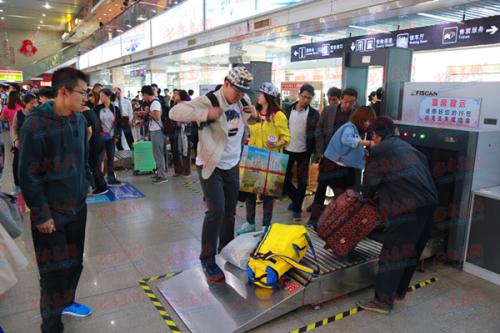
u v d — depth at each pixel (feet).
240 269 9.43
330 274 8.64
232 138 8.92
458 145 10.04
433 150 10.87
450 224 10.57
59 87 6.31
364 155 11.75
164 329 7.79
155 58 43.04
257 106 12.08
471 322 8.17
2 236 6.09
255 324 7.77
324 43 26.84
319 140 13.60
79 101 6.50
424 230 8.69
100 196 17.57
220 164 8.86
